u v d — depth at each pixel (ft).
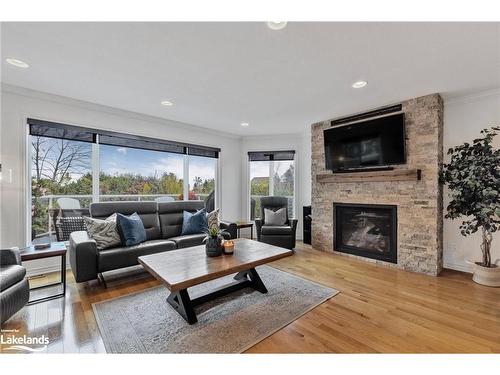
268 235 13.29
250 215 17.66
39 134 9.75
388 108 10.72
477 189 8.37
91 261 8.04
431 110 9.48
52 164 10.47
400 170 10.09
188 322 6.21
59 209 10.64
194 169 15.61
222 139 16.55
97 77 8.09
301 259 11.77
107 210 10.15
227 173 16.89
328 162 12.80
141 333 5.78
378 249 11.35
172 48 6.32
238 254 7.71
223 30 5.55
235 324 6.17
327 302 7.33
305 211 15.21
